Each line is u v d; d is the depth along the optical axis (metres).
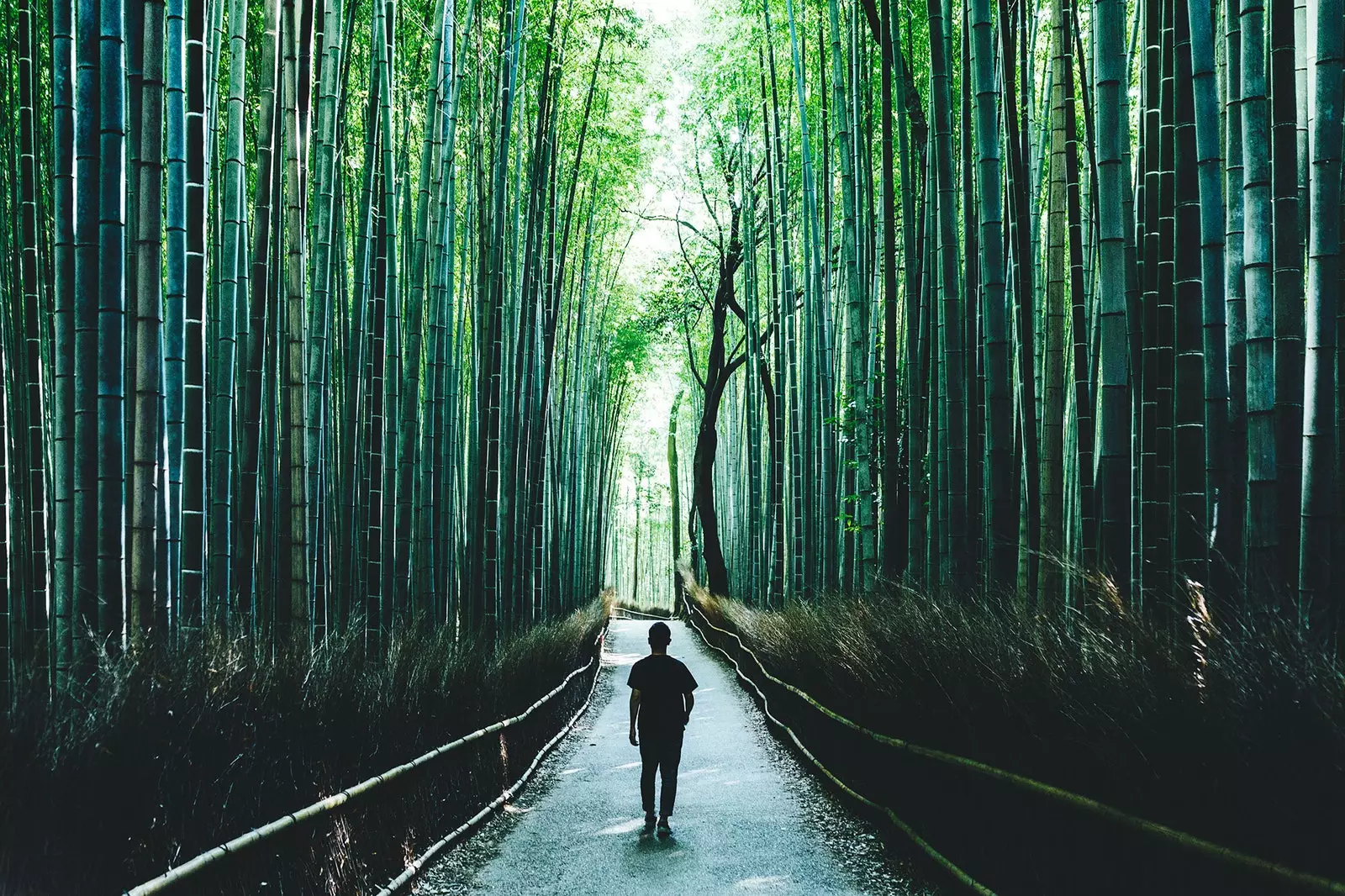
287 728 3.67
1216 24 4.52
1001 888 3.55
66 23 3.62
